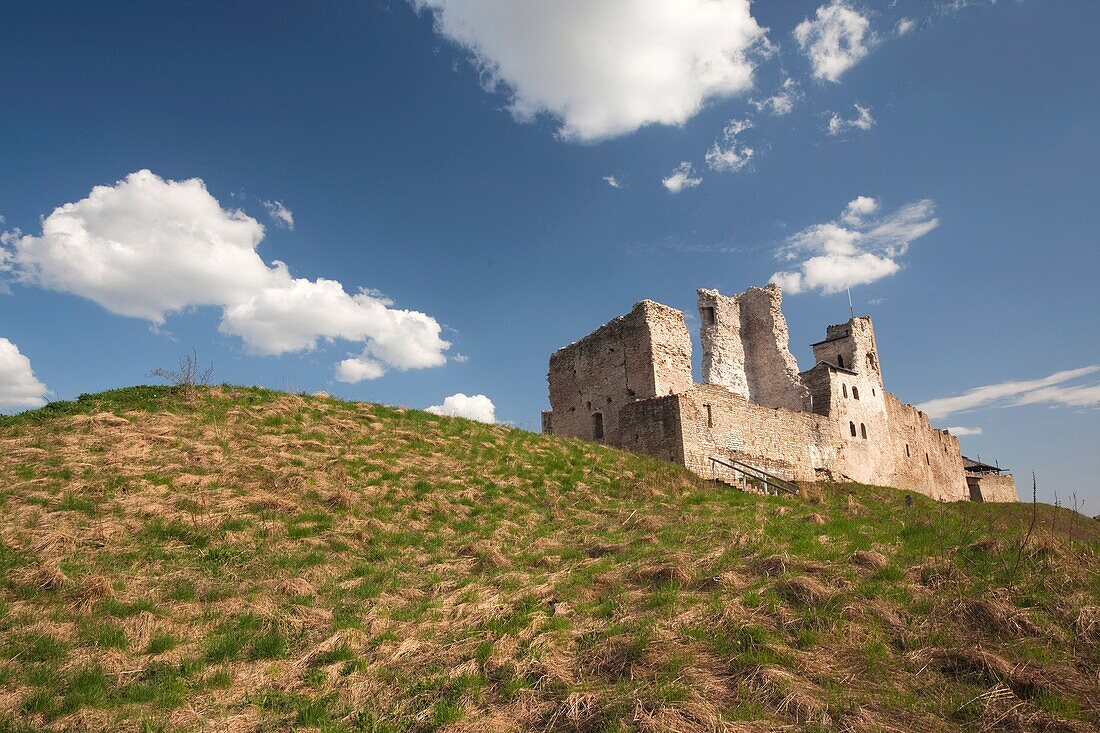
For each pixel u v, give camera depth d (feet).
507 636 29.45
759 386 127.54
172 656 29.09
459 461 64.69
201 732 23.59
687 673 24.93
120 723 23.80
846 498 68.95
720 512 53.31
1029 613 28.09
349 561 42.14
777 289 129.18
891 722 21.86
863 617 28.76
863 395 134.10
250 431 61.41
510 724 23.12
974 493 182.80
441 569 41.65
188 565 38.27
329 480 54.13
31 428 55.62
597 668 26.48
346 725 23.93
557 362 123.75
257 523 44.91
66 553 37.11
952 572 32.53
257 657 29.71
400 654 28.99
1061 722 21.30
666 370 104.42
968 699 22.93
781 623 28.71
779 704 22.89
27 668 26.68
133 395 65.21
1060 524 47.16
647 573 36.04
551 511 55.88
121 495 45.29
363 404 76.38
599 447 78.02
